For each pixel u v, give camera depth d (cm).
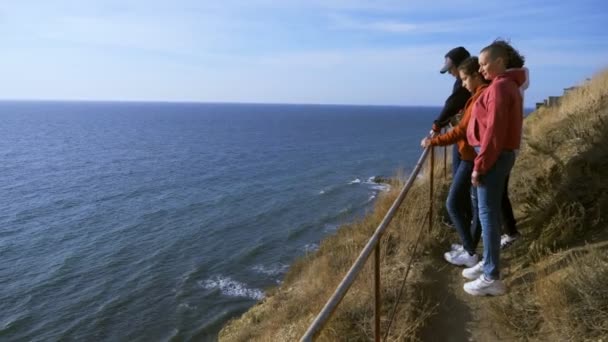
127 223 3064
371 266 493
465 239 430
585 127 573
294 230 2778
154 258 2434
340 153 6788
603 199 418
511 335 327
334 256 708
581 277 325
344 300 441
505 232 442
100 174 5038
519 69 329
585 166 476
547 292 326
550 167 531
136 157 6462
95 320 1856
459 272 435
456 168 459
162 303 1956
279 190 3969
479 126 348
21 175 5009
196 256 2439
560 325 306
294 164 5641
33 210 3450
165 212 3306
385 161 5728
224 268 2266
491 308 357
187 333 1733
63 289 2128
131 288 2103
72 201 3712
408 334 354
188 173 5041
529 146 672
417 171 404
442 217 567
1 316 1905
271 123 16225
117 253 2527
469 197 422
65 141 8994
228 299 1950
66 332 1784
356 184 4109
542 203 473
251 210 3306
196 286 2086
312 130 12294
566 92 1028
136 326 1803
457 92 443
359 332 390
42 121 17012
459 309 374
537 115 1009
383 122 17162
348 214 3036
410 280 435
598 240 381
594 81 802
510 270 406
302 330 504
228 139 9412
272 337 572
